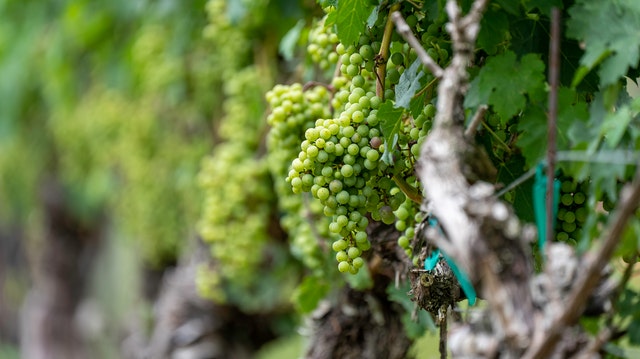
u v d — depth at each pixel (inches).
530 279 42.4
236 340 104.1
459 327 56.8
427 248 51.1
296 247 71.6
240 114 86.0
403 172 54.9
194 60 102.7
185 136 111.9
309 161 53.2
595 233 50.1
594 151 49.6
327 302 69.7
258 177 85.0
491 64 51.1
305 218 68.3
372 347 68.2
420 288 53.7
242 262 88.0
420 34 55.5
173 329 104.4
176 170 113.8
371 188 53.7
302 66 78.6
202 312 103.4
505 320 41.6
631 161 48.9
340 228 53.6
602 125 49.4
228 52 87.2
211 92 101.7
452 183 43.0
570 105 50.7
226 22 85.6
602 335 45.0
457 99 44.5
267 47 84.7
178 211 116.7
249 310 100.3
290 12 74.5
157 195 117.3
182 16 101.2
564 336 44.2
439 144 43.8
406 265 61.7
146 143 117.5
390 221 55.1
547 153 47.3
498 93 50.8
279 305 98.7
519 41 53.7
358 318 68.6
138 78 119.1
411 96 52.9
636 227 48.5
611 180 49.1
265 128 84.1
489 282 41.6
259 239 87.6
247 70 85.6
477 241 41.6
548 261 44.6
